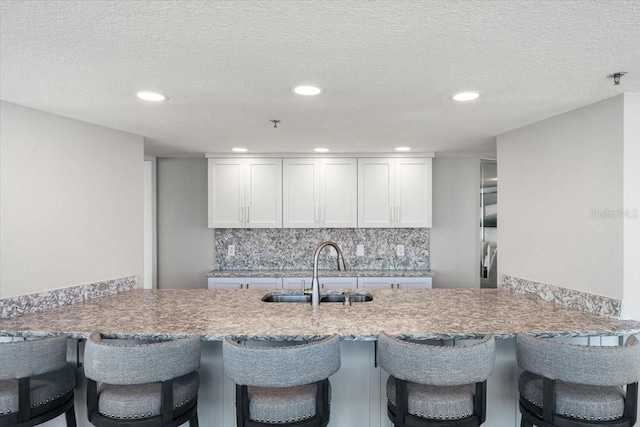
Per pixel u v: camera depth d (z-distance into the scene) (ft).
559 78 6.39
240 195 14.65
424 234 15.53
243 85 6.74
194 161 15.74
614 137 7.34
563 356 5.51
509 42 5.05
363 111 8.45
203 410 7.36
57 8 4.18
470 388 5.98
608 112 7.47
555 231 8.82
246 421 5.61
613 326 6.76
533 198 9.59
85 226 9.31
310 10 4.24
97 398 5.87
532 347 5.81
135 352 5.46
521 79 6.44
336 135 11.09
